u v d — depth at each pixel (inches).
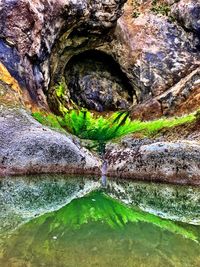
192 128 502.0
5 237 224.2
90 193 386.9
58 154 445.4
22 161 427.2
